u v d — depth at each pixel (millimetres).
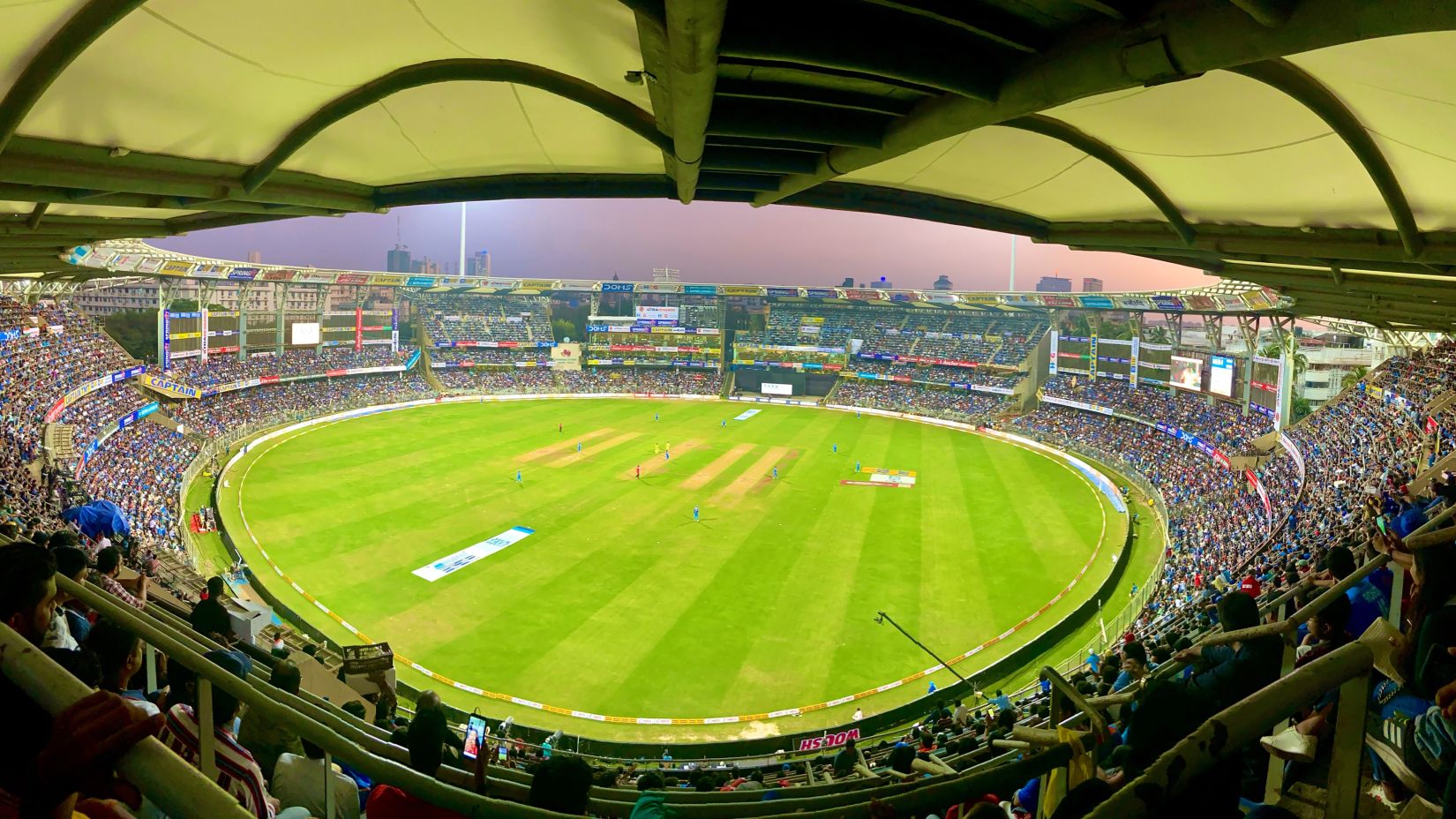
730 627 29594
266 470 51625
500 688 24984
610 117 9961
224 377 71125
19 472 27172
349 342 89438
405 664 26328
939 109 7758
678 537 40188
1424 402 33594
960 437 74125
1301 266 13773
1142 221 13789
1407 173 8211
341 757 3348
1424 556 4586
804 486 52031
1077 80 6031
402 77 9805
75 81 8016
